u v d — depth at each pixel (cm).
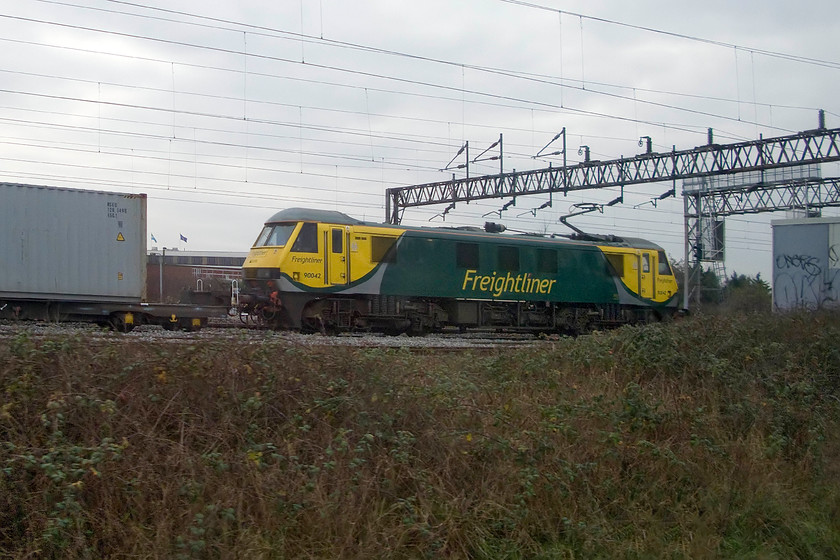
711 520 752
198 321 1994
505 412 847
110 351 695
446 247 2245
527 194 3219
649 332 1184
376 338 1852
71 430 608
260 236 2094
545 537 685
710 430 912
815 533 763
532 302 2425
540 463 751
